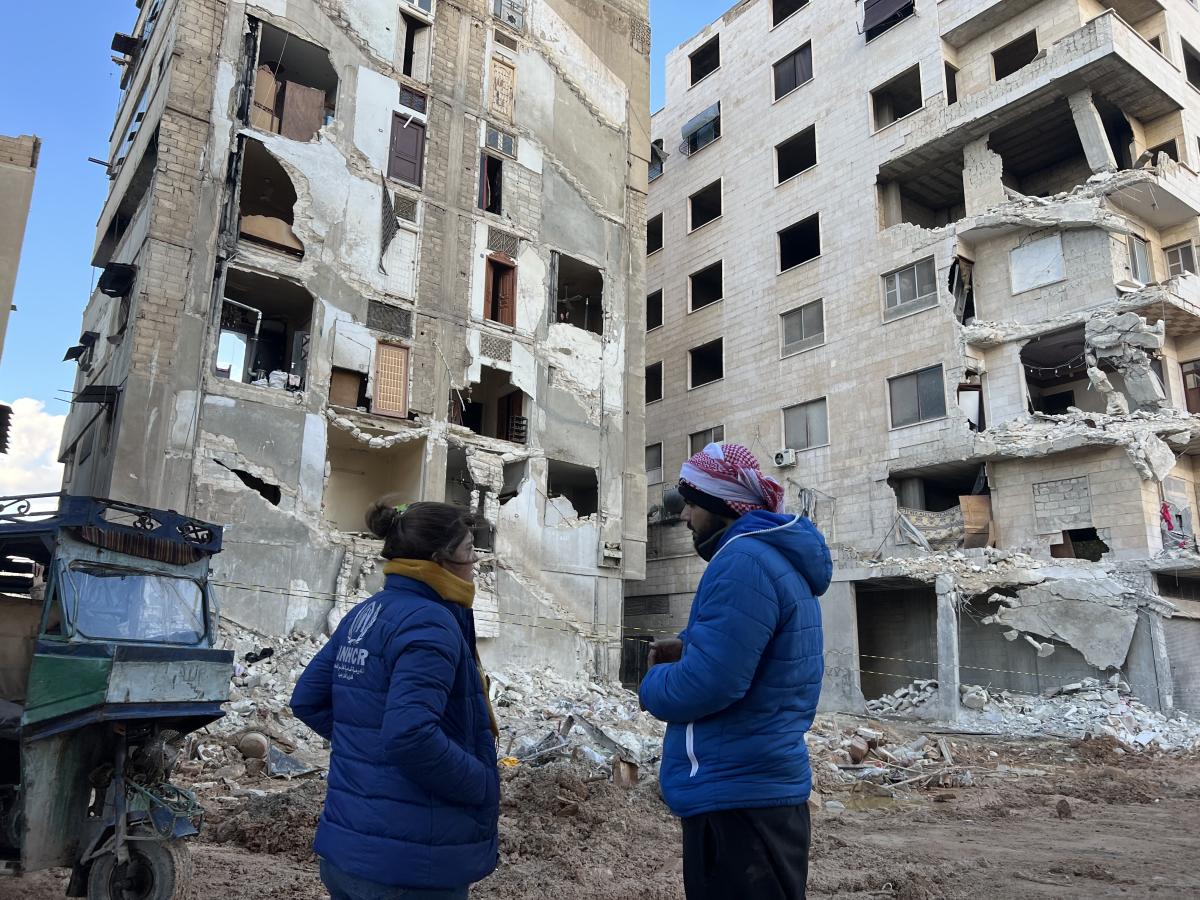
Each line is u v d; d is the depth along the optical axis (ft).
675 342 107.96
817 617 8.17
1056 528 69.77
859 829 27.61
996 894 18.67
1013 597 70.08
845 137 90.99
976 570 70.28
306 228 66.44
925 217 92.89
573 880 18.19
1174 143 76.28
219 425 59.72
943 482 82.79
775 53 101.96
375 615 8.08
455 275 74.23
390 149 73.05
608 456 81.66
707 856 7.54
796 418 90.27
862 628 83.92
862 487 81.87
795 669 7.75
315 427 63.93
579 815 23.65
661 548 100.48
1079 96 72.84
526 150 81.87
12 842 14.64
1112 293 69.72
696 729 7.74
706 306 104.47
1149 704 61.31
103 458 61.52
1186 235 75.15
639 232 90.48
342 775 7.70
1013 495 72.95
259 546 59.16
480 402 85.35
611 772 30.96
